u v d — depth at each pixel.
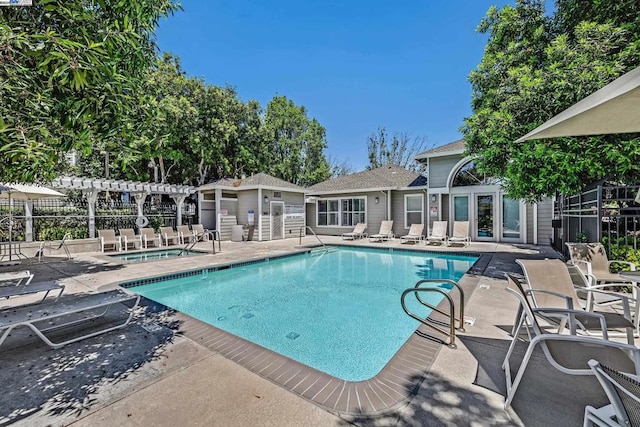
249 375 2.60
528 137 3.02
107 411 2.14
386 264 9.81
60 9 2.15
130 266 8.05
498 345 3.12
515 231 12.23
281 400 2.25
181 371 2.67
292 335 4.37
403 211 15.52
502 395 2.28
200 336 3.41
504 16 6.95
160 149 16.31
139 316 4.08
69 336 3.45
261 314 5.26
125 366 2.77
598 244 4.87
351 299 6.11
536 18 6.72
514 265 7.39
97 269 7.63
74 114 2.46
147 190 13.29
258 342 4.14
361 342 4.13
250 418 2.05
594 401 2.18
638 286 3.53
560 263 3.63
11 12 2.29
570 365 2.02
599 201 5.51
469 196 13.07
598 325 2.70
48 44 2.06
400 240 14.35
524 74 5.81
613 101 2.05
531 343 2.10
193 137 18.14
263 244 13.51
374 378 2.53
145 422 2.03
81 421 2.04
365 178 17.72
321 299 6.12
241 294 6.54
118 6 2.65
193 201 19.28
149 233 12.48
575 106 2.44
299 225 17.28
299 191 16.75
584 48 5.07
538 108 5.31
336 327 4.64
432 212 13.89
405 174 18.03
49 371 2.70
